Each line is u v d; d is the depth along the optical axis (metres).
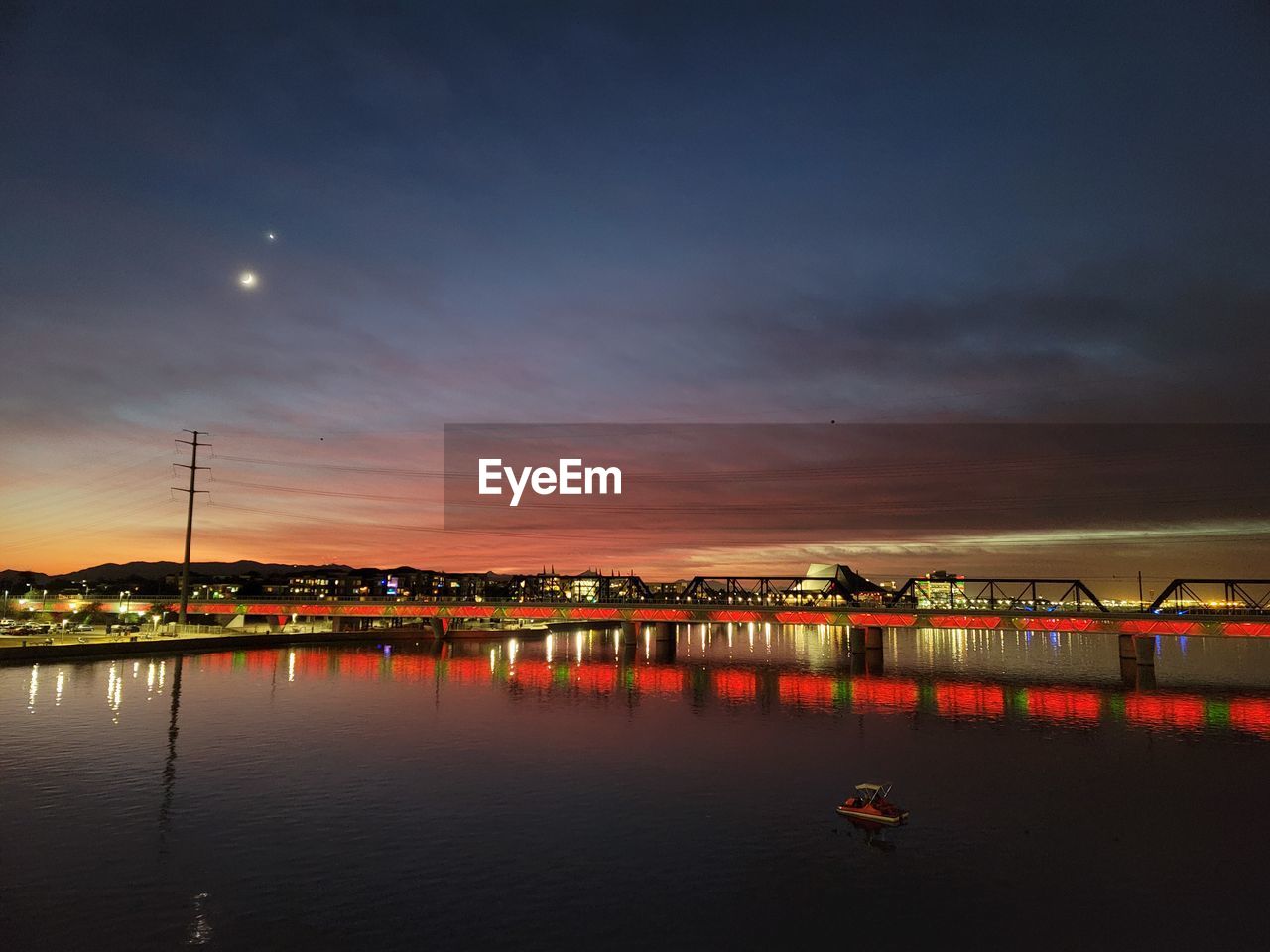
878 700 114.75
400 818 54.62
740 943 36.22
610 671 153.12
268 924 37.81
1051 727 92.50
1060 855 47.69
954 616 156.25
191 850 47.97
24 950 35.00
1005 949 35.84
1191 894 41.91
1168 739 85.06
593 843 49.62
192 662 158.12
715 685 132.00
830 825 53.22
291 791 61.53
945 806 58.03
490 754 75.81
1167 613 139.50
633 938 36.59
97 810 56.03
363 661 167.88
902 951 35.59
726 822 53.91
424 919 38.50
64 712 98.56
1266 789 63.03
